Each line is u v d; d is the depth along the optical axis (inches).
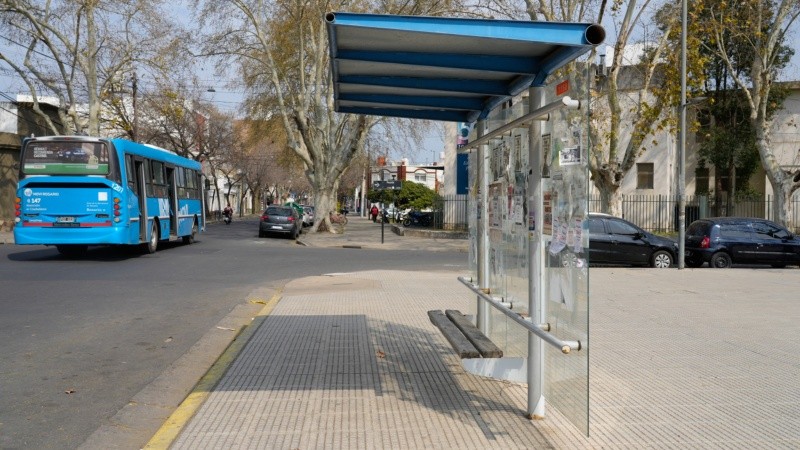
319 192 1589.6
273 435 202.4
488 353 222.5
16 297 488.7
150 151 884.0
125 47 1357.0
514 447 191.3
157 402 245.3
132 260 796.6
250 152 2613.2
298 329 369.7
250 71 1611.7
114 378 278.8
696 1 891.4
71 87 1344.7
